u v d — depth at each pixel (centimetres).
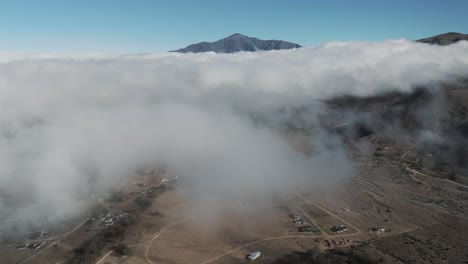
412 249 13550
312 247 13888
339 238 14600
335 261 12794
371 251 13438
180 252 13850
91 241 15225
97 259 13525
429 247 13688
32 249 14925
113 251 14100
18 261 14100
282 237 14812
